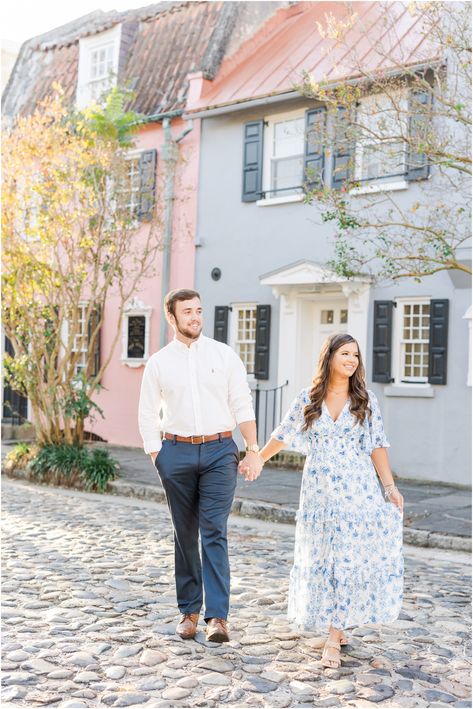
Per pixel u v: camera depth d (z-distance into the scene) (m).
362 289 12.66
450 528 8.23
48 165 12.29
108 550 7.22
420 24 11.84
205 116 14.74
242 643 4.66
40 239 12.28
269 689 3.95
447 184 11.44
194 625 4.77
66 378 12.58
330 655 4.36
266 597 5.70
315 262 12.84
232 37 15.56
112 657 4.38
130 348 16.42
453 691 4.00
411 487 11.39
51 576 6.18
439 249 8.90
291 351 13.78
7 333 12.66
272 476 11.95
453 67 10.09
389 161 11.92
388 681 4.11
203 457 4.70
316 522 4.44
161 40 17.06
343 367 4.50
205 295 15.19
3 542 7.49
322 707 3.75
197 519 4.84
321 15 15.16
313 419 4.51
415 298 12.31
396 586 4.44
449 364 11.86
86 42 17.91
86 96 17.39
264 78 14.41
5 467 12.82
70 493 11.23
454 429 11.80
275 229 14.07
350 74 10.85
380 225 9.10
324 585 4.36
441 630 5.04
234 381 4.82
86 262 12.73
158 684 3.99
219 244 14.96
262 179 14.33
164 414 4.83
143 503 10.45
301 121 13.88
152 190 14.85
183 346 4.80
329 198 9.48
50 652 4.42
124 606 5.38
